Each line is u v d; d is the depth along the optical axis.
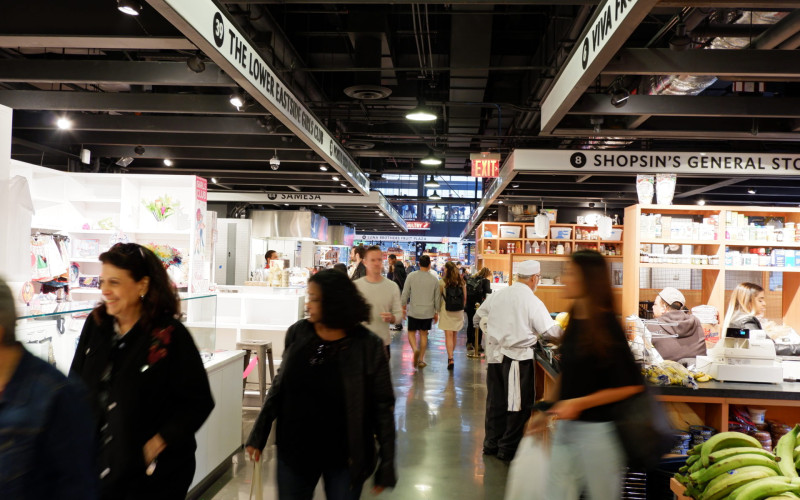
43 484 1.37
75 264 7.50
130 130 7.54
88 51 7.31
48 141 8.59
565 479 2.30
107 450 1.99
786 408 3.96
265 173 11.27
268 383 7.59
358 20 6.95
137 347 2.09
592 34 3.32
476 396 7.06
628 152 7.39
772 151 8.99
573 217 15.74
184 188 7.58
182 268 7.36
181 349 2.15
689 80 5.20
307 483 2.30
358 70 7.06
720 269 5.33
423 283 8.56
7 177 4.05
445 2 4.74
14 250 4.31
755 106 5.70
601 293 2.28
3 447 1.32
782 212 5.43
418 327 8.66
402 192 37.97
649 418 2.21
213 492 3.96
